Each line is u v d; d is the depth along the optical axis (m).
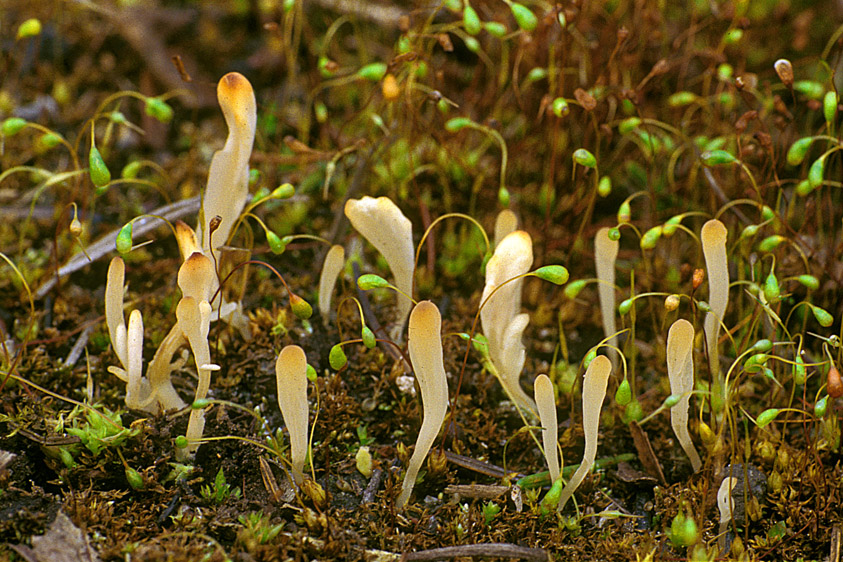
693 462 0.28
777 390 0.29
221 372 0.29
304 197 0.31
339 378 0.28
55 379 0.29
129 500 0.28
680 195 0.31
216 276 0.28
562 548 0.28
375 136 0.31
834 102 0.28
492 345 0.28
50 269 0.30
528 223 0.31
